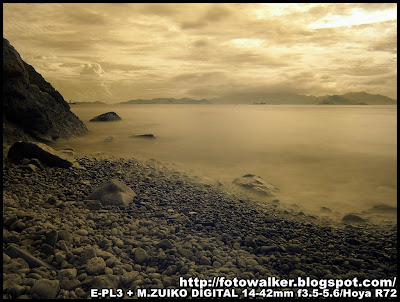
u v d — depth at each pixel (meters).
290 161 21.39
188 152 23.58
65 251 7.24
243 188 14.45
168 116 78.12
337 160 21.84
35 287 5.79
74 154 18.66
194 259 7.55
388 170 18.92
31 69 24.89
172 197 12.13
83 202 10.73
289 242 8.79
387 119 71.44
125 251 7.64
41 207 9.84
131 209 10.48
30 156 14.48
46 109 22.75
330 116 88.25
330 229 9.92
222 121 60.69
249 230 9.48
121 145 24.84
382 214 11.67
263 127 46.88
